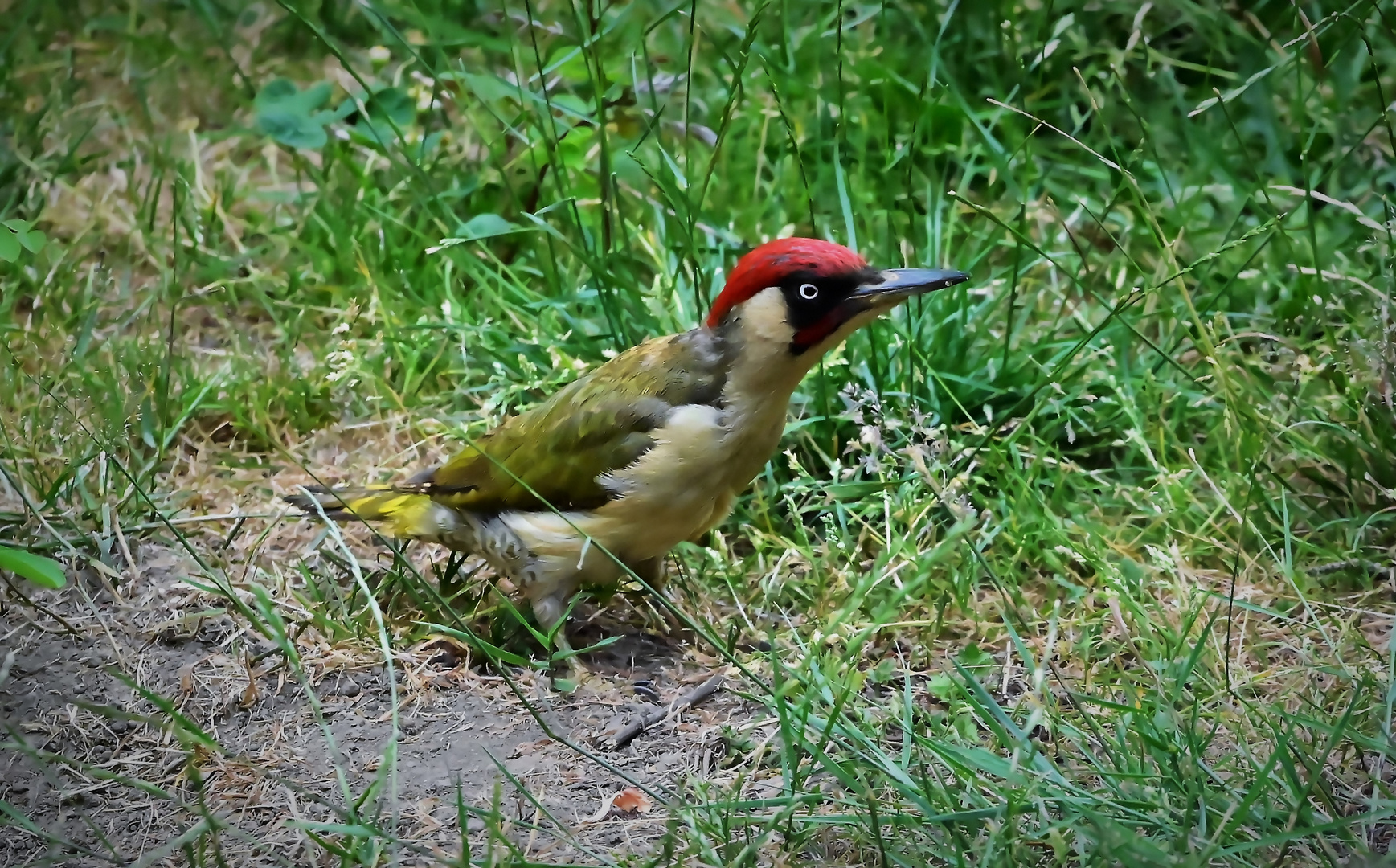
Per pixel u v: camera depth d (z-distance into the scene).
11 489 9.45
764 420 8.18
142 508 9.38
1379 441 9.60
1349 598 8.92
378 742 7.71
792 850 6.71
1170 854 6.41
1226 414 10.02
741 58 10.49
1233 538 9.50
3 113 13.73
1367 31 13.11
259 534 9.56
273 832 6.98
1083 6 14.02
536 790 7.31
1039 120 10.65
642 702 8.14
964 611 8.81
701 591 9.12
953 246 12.42
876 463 9.12
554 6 15.04
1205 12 13.59
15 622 8.45
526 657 8.53
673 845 6.69
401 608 8.88
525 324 11.26
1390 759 7.07
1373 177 12.23
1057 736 7.35
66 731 7.64
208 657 8.28
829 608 8.88
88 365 10.65
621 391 8.16
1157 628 8.49
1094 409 10.40
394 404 10.77
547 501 8.14
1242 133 13.22
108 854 6.78
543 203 12.30
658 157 12.48
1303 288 10.85
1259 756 7.34
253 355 11.12
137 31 15.70
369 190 12.52
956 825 6.66
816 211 12.53
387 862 6.71
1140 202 10.52
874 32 14.30
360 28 15.66
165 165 12.90
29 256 11.76
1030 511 9.44
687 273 11.21
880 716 7.73
